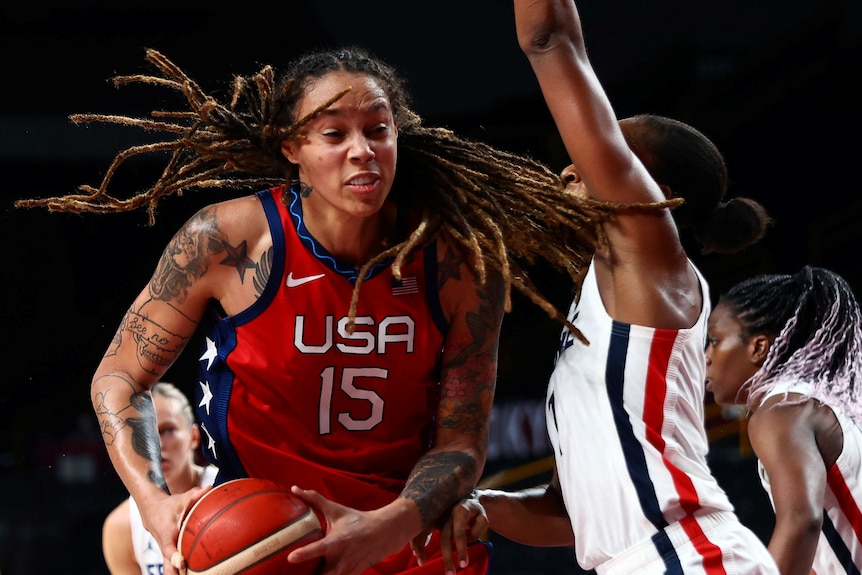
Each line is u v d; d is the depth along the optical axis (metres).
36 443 13.12
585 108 3.07
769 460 3.93
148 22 13.31
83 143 13.26
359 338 3.20
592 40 13.66
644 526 3.15
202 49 13.32
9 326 13.55
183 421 5.71
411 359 3.27
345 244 3.16
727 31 13.47
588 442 3.22
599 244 3.20
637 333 3.15
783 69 13.12
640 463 3.16
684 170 3.38
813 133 13.16
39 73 13.17
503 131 13.96
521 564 10.12
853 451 4.03
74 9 13.06
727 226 3.48
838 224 12.89
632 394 3.16
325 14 13.41
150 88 13.26
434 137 3.29
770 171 13.35
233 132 3.26
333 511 2.92
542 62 3.12
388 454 3.36
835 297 4.23
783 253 13.11
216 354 3.28
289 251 3.17
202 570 2.80
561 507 3.74
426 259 3.24
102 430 3.21
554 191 3.22
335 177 2.96
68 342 13.69
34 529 11.62
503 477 11.82
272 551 2.79
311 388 3.23
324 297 3.17
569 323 3.12
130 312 3.29
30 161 13.23
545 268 13.18
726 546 3.12
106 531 5.55
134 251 13.69
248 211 3.20
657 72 13.68
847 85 12.85
